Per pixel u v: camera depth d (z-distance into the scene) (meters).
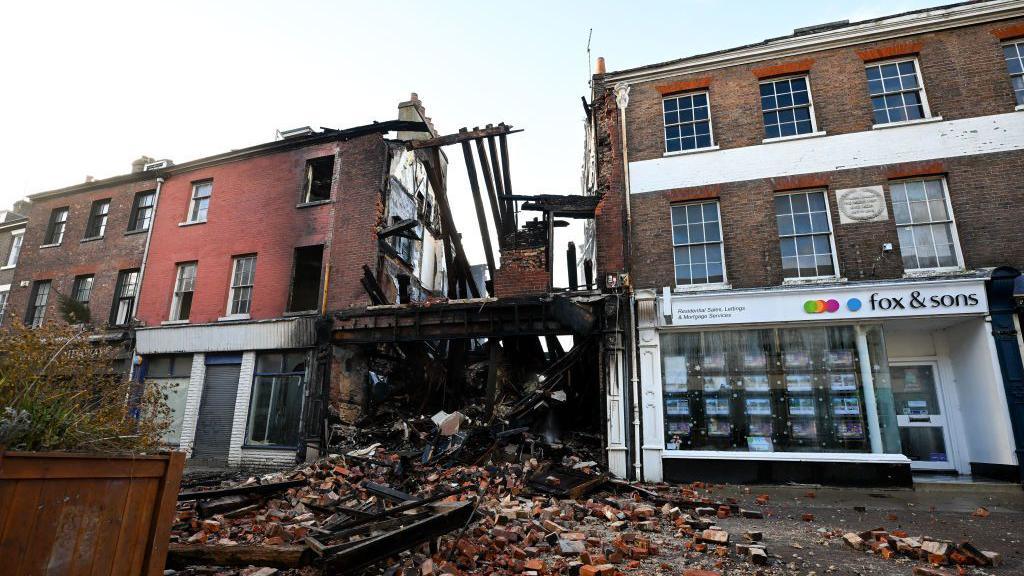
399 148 15.20
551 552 5.06
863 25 10.73
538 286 11.74
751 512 6.99
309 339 12.93
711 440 9.84
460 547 4.74
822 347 9.73
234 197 15.41
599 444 10.98
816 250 10.27
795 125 11.02
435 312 12.10
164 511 2.93
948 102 10.18
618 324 10.54
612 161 11.80
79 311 16.31
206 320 14.38
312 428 12.08
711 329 10.29
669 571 4.68
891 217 9.91
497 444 9.63
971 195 9.65
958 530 6.30
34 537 2.34
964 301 9.05
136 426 5.58
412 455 9.62
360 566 3.76
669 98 12.01
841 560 5.04
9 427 2.76
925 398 10.06
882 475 8.86
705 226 11.02
